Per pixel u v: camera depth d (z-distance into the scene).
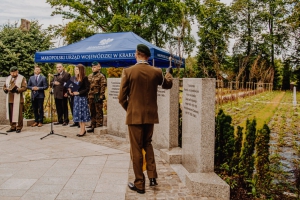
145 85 4.02
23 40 30.23
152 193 4.09
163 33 29.09
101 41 10.10
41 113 9.51
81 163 5.43
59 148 6.53
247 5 46.44
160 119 6.24
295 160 5.95
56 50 10.10
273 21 46.88
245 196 4.04
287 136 8.91
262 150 4.20
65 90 9.53
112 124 8.09
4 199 3.86
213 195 3.92
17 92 8.13
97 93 8.27
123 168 5.16
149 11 28.02
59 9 28.91
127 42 9.35
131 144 4.11
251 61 43.53
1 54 28.89
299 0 10.26
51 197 3.95
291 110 16.31
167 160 5.46
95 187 4.30
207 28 44.97
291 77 51.31
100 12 29.33
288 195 4.13
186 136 5.05
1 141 7.21
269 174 4.22
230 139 4.78
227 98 19.22
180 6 25.62
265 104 19.81
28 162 5.48
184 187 4.29
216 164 4.91
